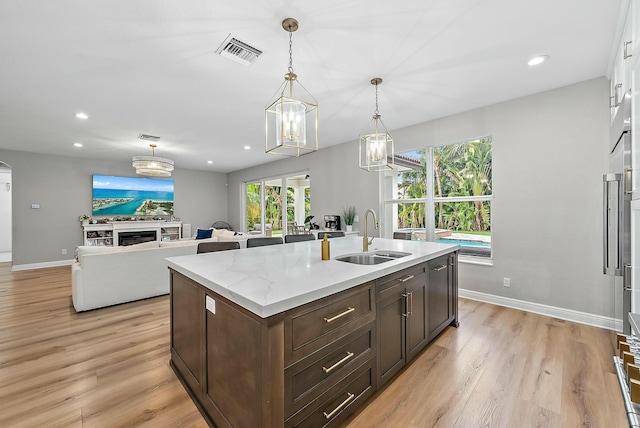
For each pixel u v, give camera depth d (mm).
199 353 1664
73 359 2223
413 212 4453
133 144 5336
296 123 2066
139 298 3668
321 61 2486
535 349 2342
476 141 3773
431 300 2369
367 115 3881
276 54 2369
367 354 1659
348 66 2580
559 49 2340
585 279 2895
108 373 2031
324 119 4051
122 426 1536
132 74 2658
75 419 1582
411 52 2365
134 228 7039
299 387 1278
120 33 2055
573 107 2953
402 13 1896
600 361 2145
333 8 1840
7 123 4020
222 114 3742
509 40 2213
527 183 3248
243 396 1271
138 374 2023
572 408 1656
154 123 4082
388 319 1847
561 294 3035
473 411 1640
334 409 1450
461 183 3922
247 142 5219
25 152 5949
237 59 2430
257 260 2041
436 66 2596
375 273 1687
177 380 1953
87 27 1977
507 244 3400
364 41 2207
